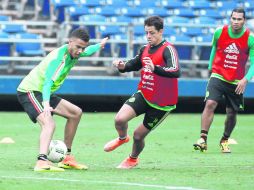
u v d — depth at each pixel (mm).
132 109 26234
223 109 60469
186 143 37938
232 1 66875
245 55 33812
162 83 26188
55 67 24938
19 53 56938
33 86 25406
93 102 57938
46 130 25047
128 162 27094
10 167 26750
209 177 24406
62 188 21094
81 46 25234
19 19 65812
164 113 26484
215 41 34031
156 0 64938
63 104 25969
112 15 62438
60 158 25875
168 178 23891
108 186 21609
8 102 56938
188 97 57594
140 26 60156
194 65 58875
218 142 39188
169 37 58562
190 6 65500
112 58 55625
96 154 32344
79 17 61312
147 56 26172
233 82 33750
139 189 21047
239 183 22938
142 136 26609
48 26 62938
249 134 43719
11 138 39219
